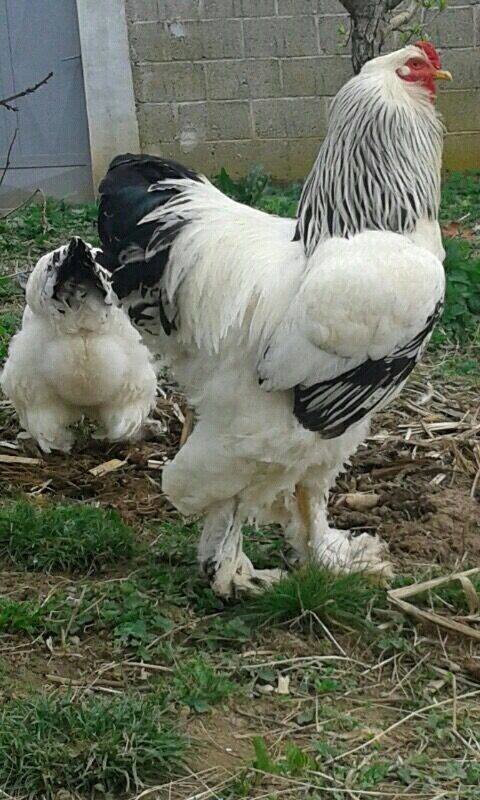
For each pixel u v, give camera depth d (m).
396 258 2.91
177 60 8.79
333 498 4.10
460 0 8.73
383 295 2.85
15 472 4.33
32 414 4.45
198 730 2.76
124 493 4.14
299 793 2.54
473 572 3.38
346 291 2.85
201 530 3.69
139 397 4.44
